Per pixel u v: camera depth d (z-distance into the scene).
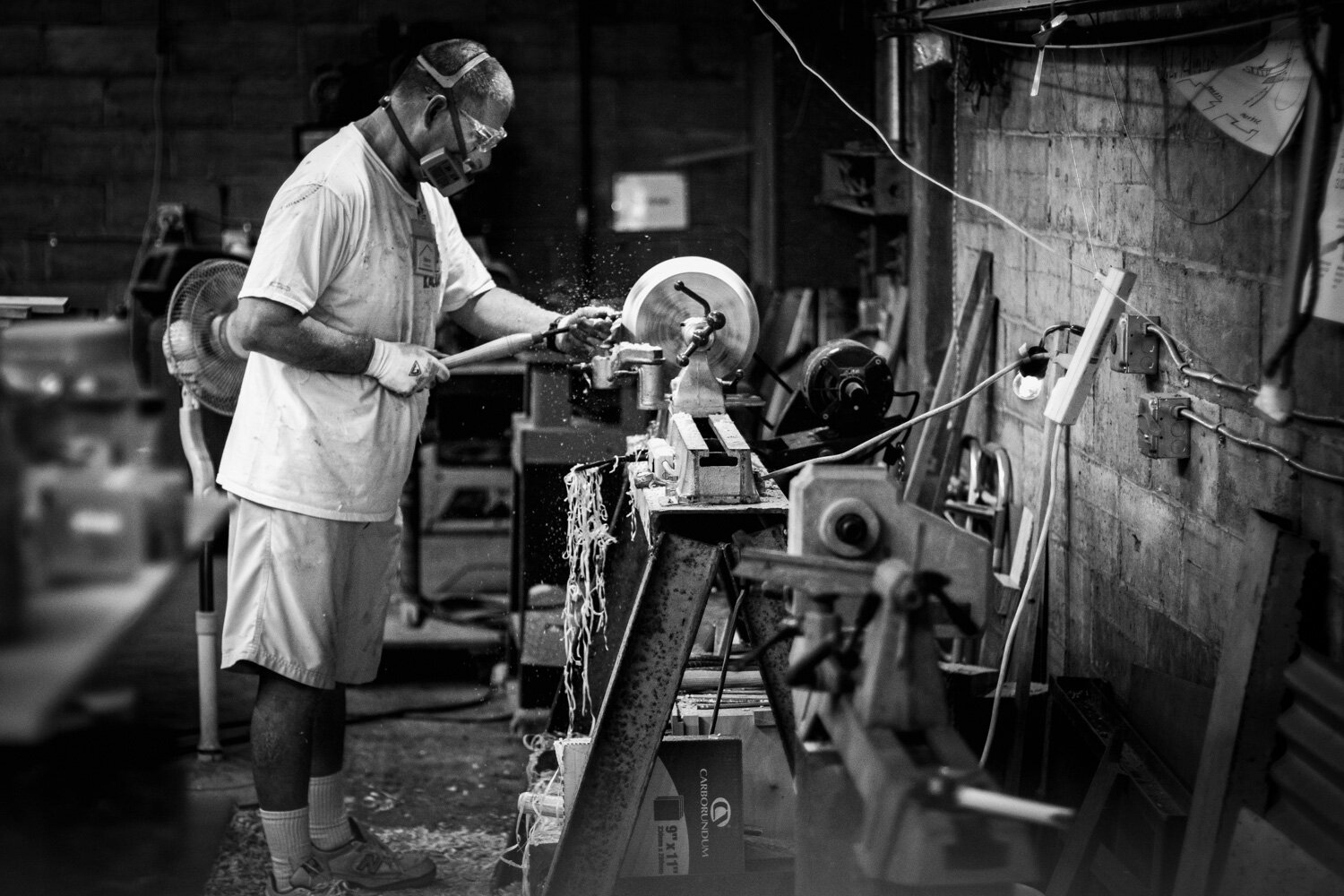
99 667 1.77
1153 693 2.95
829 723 2.19
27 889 2.13
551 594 4.30
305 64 7.62
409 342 3.34
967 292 4.63
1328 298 2.34
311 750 3.31
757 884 2.91
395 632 5.37
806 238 6.29
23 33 7.54
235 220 7.57
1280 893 2.24
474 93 3.17
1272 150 2.53
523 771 4.22
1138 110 3.17
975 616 2.31
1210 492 2.86
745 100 7.76
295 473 3.16
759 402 3.81
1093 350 2.79
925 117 4.88
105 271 7.76
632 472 3.03
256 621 3.17
